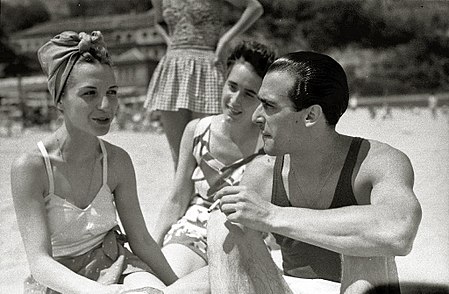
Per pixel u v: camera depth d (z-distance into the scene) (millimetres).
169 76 4527
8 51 25609
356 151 2035
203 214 2949
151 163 7809
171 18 4539
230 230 2045
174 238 2854
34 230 2285
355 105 19141
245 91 2900
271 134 2057
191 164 3104
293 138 2033
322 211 1907
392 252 1798
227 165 3020
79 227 2357
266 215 1934
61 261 2369
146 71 23375
